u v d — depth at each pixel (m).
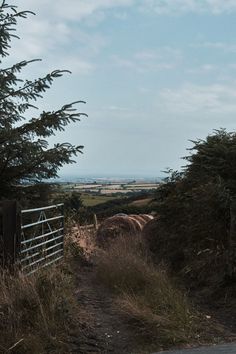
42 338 6.39
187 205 11.57
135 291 8.82
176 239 11.86
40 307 6.67
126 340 6.86
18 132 8.91
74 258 11.63
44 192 9.88
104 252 11.67
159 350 6.59
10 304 6.65
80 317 7.33
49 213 10.58
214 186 10.84
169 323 7.26
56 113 9.08
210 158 12.06
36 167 9.28
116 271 9.53
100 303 8.23
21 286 6.94
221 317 8.13
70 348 6.39
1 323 6.42
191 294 9.46
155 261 11.73
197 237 10.91
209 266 10.05
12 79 9.19
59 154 9.20
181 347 6.70
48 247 10.07
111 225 16.28
